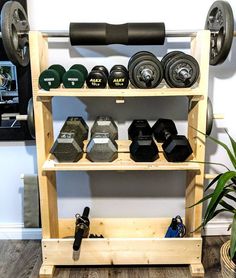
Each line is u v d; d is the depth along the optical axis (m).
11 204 2.28
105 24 1.73
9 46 1.63
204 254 2.10
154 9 2.01
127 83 1.70
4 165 2.21
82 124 1.99
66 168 1.77
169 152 1.76
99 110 2.16
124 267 2.00
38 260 2.07
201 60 1.70
